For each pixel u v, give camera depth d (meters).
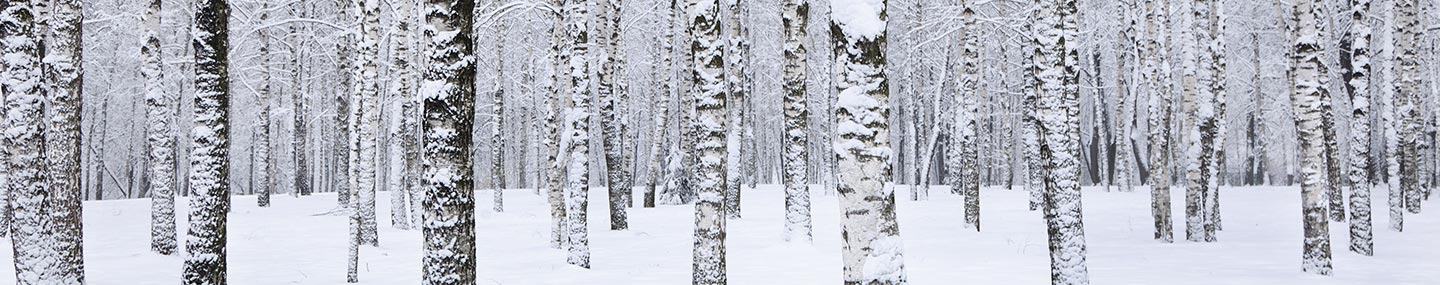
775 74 44.69
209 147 8.91
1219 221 18.89
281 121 46.88
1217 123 17.77
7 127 8.71
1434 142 30.12
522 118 41.38
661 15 36.66
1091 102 45.53
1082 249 9.21
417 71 22.95
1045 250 15.30
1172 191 31.64
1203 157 19.89
